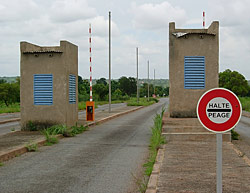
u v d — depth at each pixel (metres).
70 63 16.12
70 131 14.29
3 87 56.53
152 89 135.25
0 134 15.24
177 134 11.84
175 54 13.73
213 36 13.62
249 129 18.53
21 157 9.73
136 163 8.92
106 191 6.42
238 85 77.88
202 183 6.36
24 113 15.63
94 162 9.04
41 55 15.53
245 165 7.82
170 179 6.66
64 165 8.69
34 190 6.49
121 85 120.19
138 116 27.45
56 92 15.45
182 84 13.77
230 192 5.81
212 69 13.66
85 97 68.94
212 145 10.81
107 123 20.52
